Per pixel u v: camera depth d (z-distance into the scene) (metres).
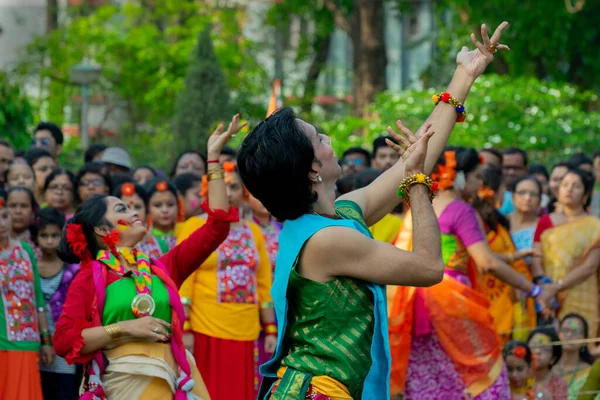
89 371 6.16
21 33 32.94
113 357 6.16
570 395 8.41
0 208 8.02
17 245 8.27
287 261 4.47
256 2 32.06
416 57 36.78
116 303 6.21
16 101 14.27
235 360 8.68
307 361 4.45
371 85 22.89
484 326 7.92
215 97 20.12
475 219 8.08
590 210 11.20
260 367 4.62
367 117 21.59
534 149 17.39
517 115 17.44
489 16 24.02
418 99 18.08
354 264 4.38
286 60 31.61
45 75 28.69
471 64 5.13
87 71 20.38
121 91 27.81
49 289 8.70
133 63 27.33
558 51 24.52
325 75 37.47
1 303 8.00
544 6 23.47
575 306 9.55
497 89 17.73
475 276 8.38
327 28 27.70
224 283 8.70
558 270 9.59
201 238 6.54
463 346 7.87
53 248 8.69
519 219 10.58
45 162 10.58
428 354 7.94
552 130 17.11
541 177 12.12
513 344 8.50
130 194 8.70
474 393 7.85
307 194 4.50
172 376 6.24
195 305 8.70
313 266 4.43
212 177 6.53
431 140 4.97
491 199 9.32
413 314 7.90
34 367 8.12
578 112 17.80
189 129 20.09
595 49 24.58
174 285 6.42
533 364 8.49
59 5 34.19
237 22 29.78
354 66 24.09
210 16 28.31
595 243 9.52
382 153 11.19
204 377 8.66
